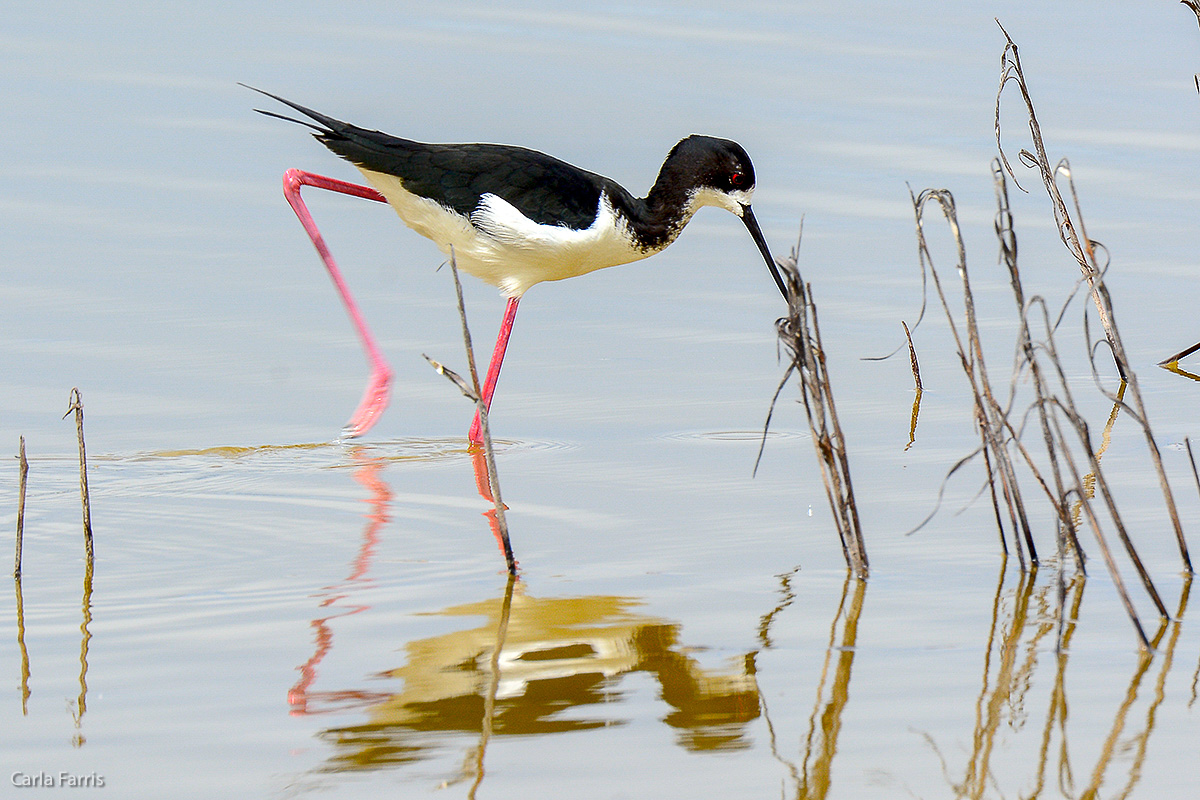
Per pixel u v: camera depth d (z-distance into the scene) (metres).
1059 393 12.15
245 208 16.72
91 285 14.48
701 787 6.11
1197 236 15.86
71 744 6.41
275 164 17.89
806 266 15.36
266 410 11.93
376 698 6.88
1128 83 21.38
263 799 5.98
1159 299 14.24
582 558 8.79
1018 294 7.98
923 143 18.88
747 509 9.66
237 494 10.04
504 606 8.03
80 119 19.02
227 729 6.57
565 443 11.22
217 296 14.40
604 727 6.63
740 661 7.32
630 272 15.54
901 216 16.69
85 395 12.05
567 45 22.31
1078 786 6.12
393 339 13.66
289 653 7.38
